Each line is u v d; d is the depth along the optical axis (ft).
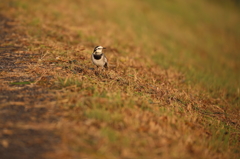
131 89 55.67
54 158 31.53
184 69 97.30
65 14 122.11
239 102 74.08
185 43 165.48
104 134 36.06
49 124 37.68
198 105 61.82
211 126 51.37
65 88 48.60
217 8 306.55
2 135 34.58
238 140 50.03
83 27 110.11
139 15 185.98
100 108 42.86
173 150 36.58
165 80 72.74
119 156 33.32
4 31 85.51
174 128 44.24
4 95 44.57
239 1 349.41
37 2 128.26
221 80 95.25
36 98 44.52
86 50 78.64
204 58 146.30
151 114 45.60
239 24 275.18
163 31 171.73
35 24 95.71
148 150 35.53
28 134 35.22
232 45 207.00
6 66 58.34
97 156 32.65
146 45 121.90
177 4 255.70
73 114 40.57
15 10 109.19
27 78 52.13
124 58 82.23
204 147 41.83
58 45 77.97
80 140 34.86
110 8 173.47
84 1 165.17
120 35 121.29
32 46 73.67
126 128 39.27
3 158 30.78
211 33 218.79
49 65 60.49
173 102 56.24
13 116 38.86
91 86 51.08
